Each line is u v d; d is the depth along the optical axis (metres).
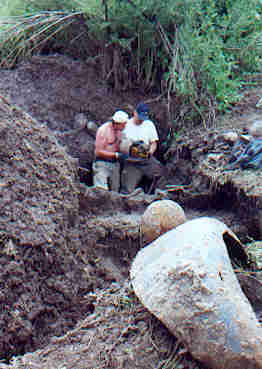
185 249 2.08
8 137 3.08
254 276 2.55
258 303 2.38
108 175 4.87
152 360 2.00
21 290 2.57
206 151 4.54
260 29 5.87
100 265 3.15
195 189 4.12
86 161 5.30
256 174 3.83
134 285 2.15
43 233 2.82
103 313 2.34
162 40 5.57
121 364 2.01
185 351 1.94
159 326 2.12
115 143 4.91
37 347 2.47
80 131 5.45
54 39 5.97
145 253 2.32
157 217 2.72
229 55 5.77
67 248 2.96
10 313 2.46
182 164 4.89
